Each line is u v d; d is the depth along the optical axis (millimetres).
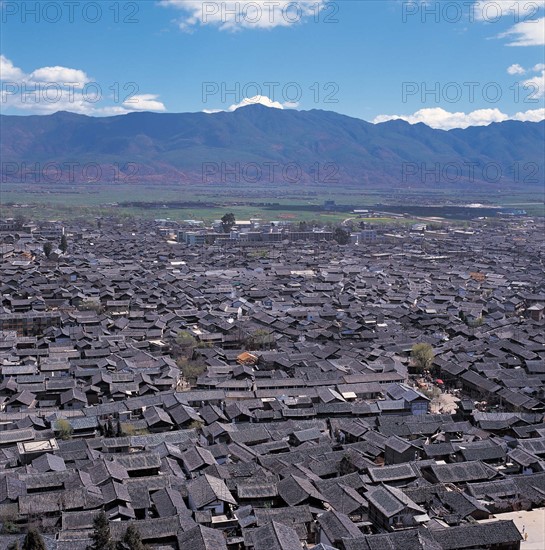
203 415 131750
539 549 86188
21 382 147875
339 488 95938
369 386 150875
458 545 83562
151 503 93000
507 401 144875
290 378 154000
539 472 106750
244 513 89875
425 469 105938
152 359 168375
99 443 113938
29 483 93375
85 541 79625
